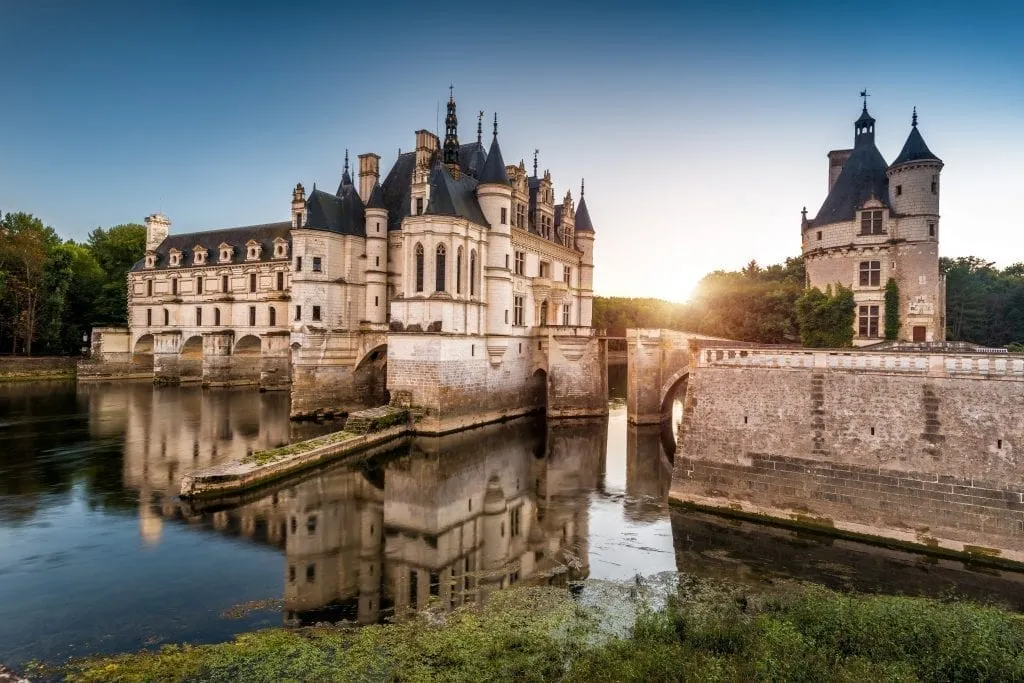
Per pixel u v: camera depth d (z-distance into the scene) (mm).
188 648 15344
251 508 28516
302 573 21047
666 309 130625
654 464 38781
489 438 45344
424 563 22266
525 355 56594
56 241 98188
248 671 13859
